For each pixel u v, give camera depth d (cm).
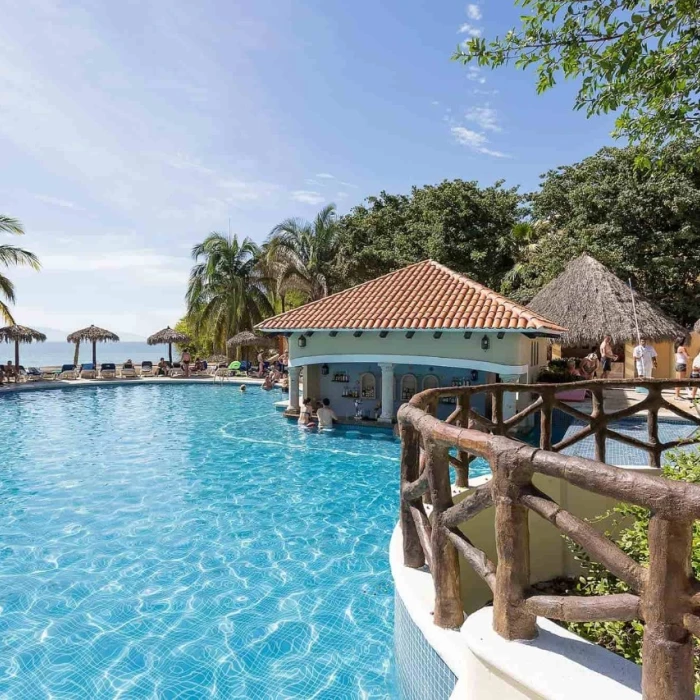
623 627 456
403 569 460
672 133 686
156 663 526
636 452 1136
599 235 2762
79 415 2125
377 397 1878
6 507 988
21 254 2809
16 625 592
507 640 279
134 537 848
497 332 1557
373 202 4053
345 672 513
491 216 3447
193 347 4628
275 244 3631
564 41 636
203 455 1419
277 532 873
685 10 554
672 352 2392
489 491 302
